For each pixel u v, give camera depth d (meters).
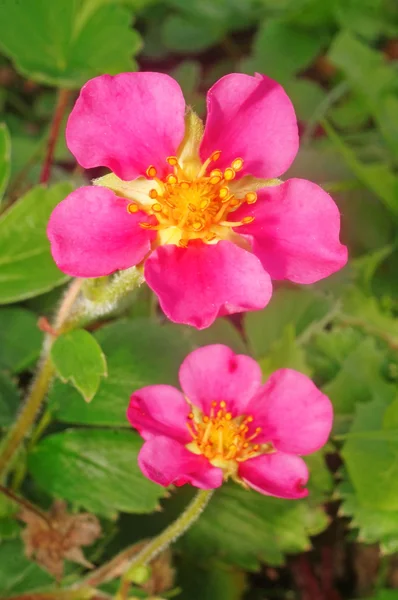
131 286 0.19
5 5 0.24
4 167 0.21
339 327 0.24
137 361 0.21
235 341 0.24
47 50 0.24
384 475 0.21
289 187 0.18
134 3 0.30
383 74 0.29
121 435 0.21
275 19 0.32
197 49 0.34
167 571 0.21
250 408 0.20
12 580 0.22
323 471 0.22
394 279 0.26
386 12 0.33
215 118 0.19
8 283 0.21
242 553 0.22
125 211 0.18
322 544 0.24
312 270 0.18
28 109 0.32
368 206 0.27
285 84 0.31
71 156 0.28
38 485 0.22
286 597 0.24
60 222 0.18
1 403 0.22
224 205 0.18
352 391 0.23
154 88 0.18
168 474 0.19
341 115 0.31
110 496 0.21
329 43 0.33
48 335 0.20
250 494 0.22
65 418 0.21
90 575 0.21
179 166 0.19
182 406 0.20
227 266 0.18
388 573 0.24
